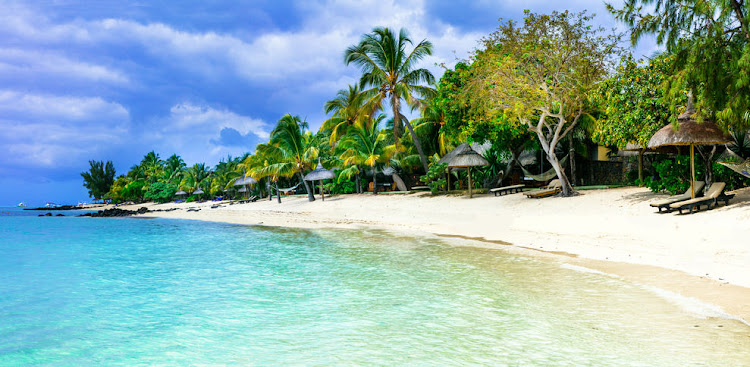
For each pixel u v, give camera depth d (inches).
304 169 1611.7
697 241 414.0
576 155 1146.0
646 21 562.9
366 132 1428.4
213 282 388.8
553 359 190.2
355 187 1579.7
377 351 211.3
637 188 808.9
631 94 682.2
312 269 421.1
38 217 2071.9
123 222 1427.2
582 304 265.0
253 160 1876.2
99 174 5029.5
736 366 174.6
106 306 327.6
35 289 394.6
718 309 241.0
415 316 261.1
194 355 221.0
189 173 2979.8
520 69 817.5
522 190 1002.7
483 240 550.6
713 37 514.3
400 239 598.9
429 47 1243.8
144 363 215.3
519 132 942.4
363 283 351.3
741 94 495.2
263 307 297.6
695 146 634.2
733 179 639.1
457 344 214.2
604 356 190.2
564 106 820.6
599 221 592.7
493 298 288.5
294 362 203.5
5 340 255.8
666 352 190.4
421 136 1448.1
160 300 334.0
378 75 1255.5
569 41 788.0
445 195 1114.1
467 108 1007.0
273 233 767.1
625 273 334.3
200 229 962.1
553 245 477.4
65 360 223.9
